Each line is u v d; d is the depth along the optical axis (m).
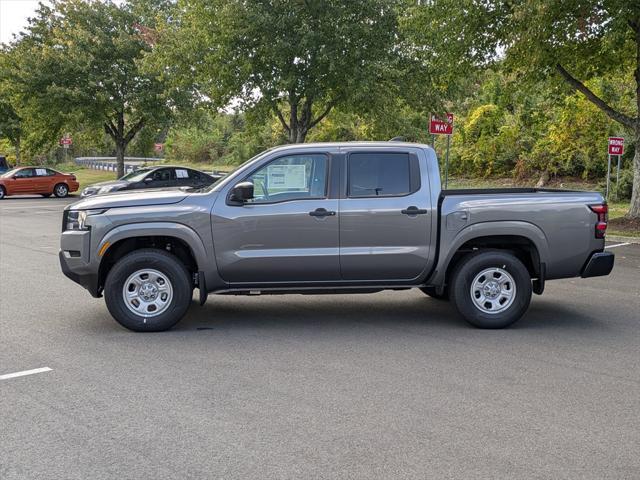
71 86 28.75
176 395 5.07
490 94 36.44
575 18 14.66
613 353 6.24
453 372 5.64
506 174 33.69
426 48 19.31
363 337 6.84
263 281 7.18
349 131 39.38
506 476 3.74
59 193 31.41
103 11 29.59
